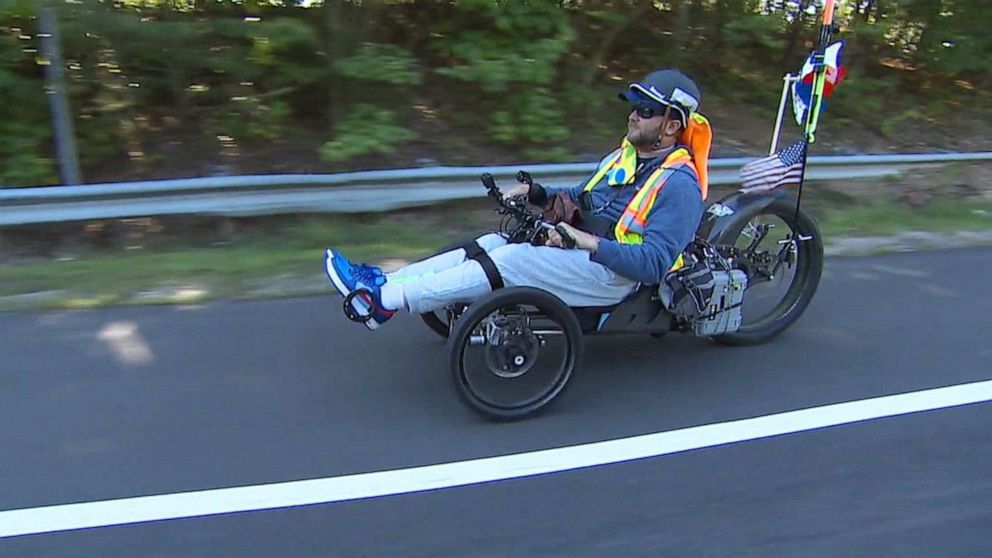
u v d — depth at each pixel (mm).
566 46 7898
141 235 6070
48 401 3666
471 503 3035
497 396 3758
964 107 10703
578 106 8477
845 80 9711
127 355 4125
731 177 7215
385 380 3943
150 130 7078
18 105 6543
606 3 9062
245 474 3170
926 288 5328
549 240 3566
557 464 3291
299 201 6102
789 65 10055
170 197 5777
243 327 4492
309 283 5148
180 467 3203
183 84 7117
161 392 3768
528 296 3480
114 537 2807
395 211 6535
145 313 4645
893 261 5867
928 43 10320
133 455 3271
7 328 4402
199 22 6789
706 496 3107
